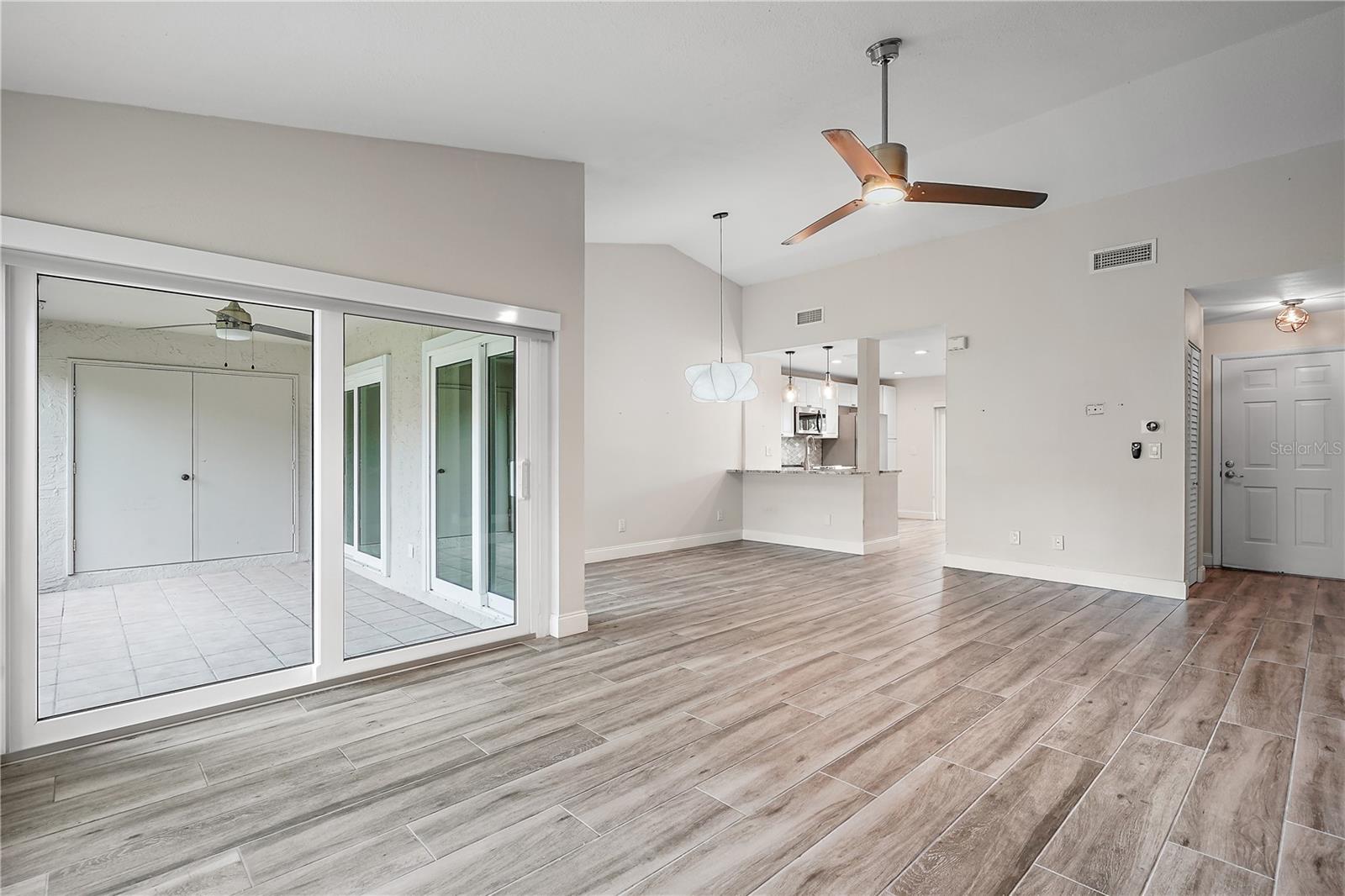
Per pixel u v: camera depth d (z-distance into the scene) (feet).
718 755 7.75
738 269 23.97
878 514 22.84
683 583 17.47
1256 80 11.57
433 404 11.37
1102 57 10.78
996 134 13.85
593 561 20.90
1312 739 8.04
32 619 7.80
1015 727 8.45
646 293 22.44
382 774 7.33
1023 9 9.09
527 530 12.53
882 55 9.60
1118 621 13.47
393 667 10.67
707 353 24.32
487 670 10.77
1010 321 18.03
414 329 11.19
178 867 5.72
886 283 20.99
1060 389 17.12
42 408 8.93
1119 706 9.11
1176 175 14.87
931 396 34.71
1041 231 17.46
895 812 6.51
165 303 9.38
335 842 6.07
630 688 9.94
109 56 7.18
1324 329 17.63
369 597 10.68
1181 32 10.19
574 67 9.11
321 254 9.78
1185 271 15.06
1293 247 13.60
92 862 5.79
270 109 8.96
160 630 10.24
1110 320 16.25
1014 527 18.07
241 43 7.28
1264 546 18.53
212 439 10.45
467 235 11.48
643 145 12.46
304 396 10.57
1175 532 15.37
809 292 23.25
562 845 6.02
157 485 10.07
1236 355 18.89
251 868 5.71
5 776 7.29
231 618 10.95
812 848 5.93
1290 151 13.56
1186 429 15.26
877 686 9.96
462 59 8.43
